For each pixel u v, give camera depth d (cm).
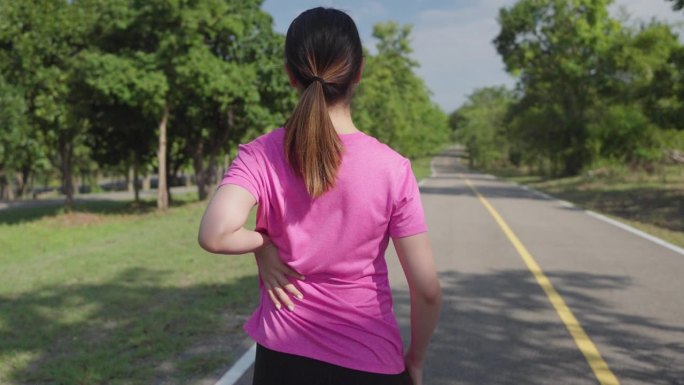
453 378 449
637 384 440
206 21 1892
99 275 827
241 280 782
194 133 2669
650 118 2245
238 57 2230
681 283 780
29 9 1831
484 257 980
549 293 722
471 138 9425
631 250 1053
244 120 2506
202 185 2728
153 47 1969
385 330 167
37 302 669
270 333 166
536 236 1233
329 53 162
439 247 1085
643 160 3484
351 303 163
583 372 463
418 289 166
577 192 2733
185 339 530
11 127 1805
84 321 590
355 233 160
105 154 2619
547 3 3972
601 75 3738
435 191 2880
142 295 699
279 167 161
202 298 684
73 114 1998
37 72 1870
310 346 162
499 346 523
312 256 161
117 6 1881
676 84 2109
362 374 162
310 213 160
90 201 3550
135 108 2233
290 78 169
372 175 159
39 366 466
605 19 3834
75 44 2023
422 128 7125
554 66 4031
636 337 549
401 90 6850
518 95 4978
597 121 3906
